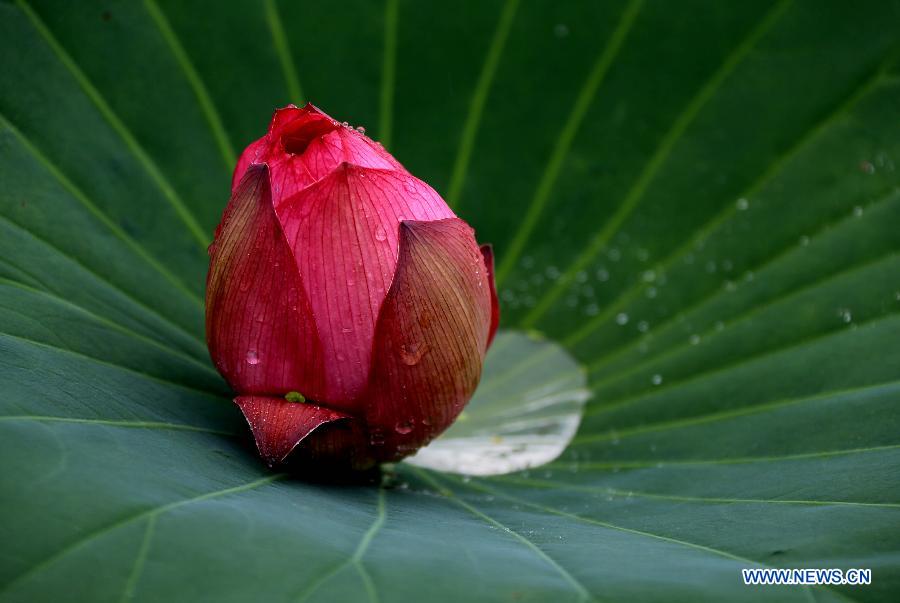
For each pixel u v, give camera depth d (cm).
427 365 66
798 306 75
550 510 69
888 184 77
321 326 66
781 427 71
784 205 78
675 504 68
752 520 65
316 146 67
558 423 75
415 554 62
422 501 68
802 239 77
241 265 65
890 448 68
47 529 60
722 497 68
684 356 76
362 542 63
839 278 76
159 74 78
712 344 76
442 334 66
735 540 64
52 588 59
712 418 73
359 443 67
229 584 60
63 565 60
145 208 75
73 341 68
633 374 76
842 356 73
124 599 59
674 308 77
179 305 74
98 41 77
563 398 76
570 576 62
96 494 61
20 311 67
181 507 62
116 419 65
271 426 66
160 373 70
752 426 72
